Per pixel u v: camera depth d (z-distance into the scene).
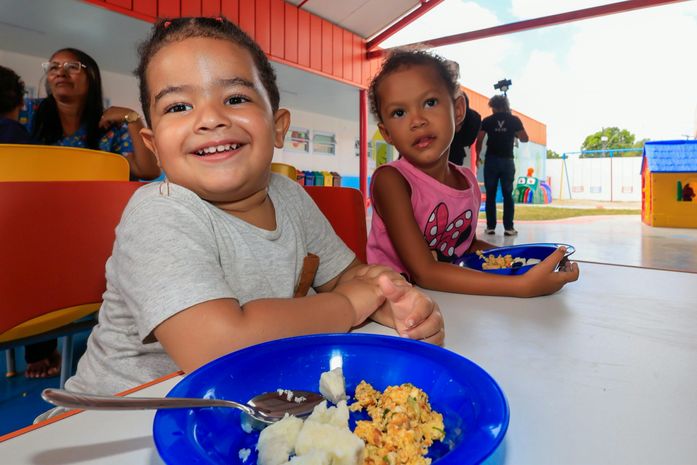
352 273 0.86
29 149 1.21
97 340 0.71
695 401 0.36
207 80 0.62
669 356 0.45
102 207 0.84
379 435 0.30
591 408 0.35
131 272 0.56
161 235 0.57
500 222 7.31
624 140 22.98
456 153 4.37
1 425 1.32
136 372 0.65
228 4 5.98
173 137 0.63
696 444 0.30
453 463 0.23
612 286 0.78
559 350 0.47
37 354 1.65
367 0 7.09
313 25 7.32
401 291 0.56
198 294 0.50
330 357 0.41
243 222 0.71
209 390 0.34
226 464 0.28
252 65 0.67
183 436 0.27
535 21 6.68
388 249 1.29
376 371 0.40
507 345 0.49
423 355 0.39
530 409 0.34
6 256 0.72
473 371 0.35
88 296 0.82
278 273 0.74
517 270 0.85
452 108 1.18
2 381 1.64
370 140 12.91
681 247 4.40
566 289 0.76
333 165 12.11
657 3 5.88
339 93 9.19
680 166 6.21
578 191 14.15
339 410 0.33
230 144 0.64
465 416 0.31
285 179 0.95
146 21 5.30
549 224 6.86
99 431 0.32
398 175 1.16
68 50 1.90
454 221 1.28
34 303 0.75
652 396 0.37
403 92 1.11
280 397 0.36
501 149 5.23
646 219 6.80
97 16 5.28
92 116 1.96
